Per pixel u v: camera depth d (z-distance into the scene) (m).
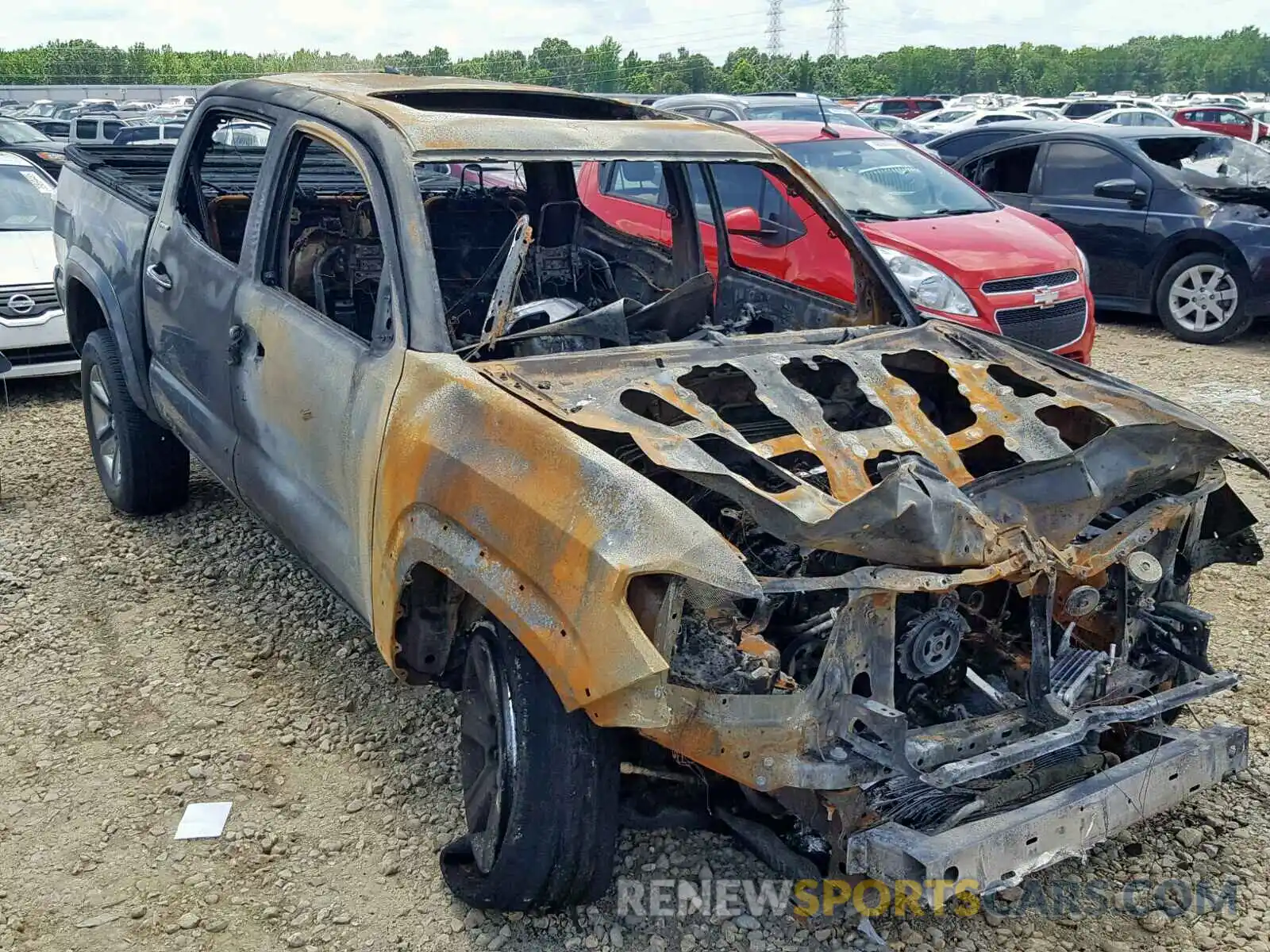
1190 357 9.34
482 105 4.46
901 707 2.90
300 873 3.20
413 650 3.21
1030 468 2.93
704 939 2.97
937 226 7.74
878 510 2.52
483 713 2.95
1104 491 2.96
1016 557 2.70
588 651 2.46
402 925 3.01
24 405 7.66
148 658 4.32
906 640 2.74
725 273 4.70
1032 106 29.38
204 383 4.34
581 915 3.05
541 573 2.59
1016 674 3.00
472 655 2.98
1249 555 3.38
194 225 4.70
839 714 2.53
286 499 3.80
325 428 3.49
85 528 5.48
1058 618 2.91
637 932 2.99
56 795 3.51
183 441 4.73
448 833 3.36
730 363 3.34
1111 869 3.26
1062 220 10.63
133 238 5.01
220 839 3.33
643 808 3.04
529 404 2.92
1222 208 9.72
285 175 3.99
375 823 3.41
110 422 5.53
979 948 2.96
